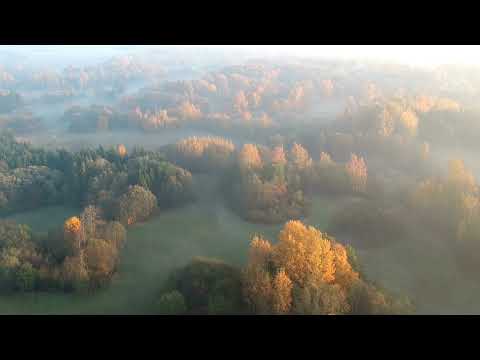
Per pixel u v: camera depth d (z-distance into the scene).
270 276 73.81
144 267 94.25
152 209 121.44
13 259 85.44
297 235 78.75
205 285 76.69
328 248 76.31
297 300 69.50
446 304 82.06
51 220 128.38
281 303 68.69
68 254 90.25
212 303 71.31
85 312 77.38
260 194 122.25
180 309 72.19
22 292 83.56
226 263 86.44
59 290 84.81
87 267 86.19
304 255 74.69
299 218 118.19
